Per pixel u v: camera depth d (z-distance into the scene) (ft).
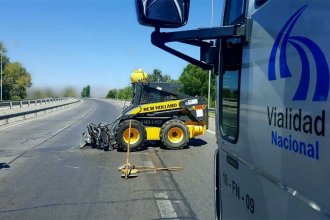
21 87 334.85
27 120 101.35
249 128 8.79
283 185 6.91
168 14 9.54
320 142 5.73
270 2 7.80
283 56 7.02
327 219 5.52
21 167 37.17
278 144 7.13
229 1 11.51
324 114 5.65
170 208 23.41
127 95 265.34
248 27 8.97
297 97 6.45
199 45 11.76
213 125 78.59
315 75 5.94
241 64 9.48
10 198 26.13
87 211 23.03
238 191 9.74
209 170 35.06
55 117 114.83
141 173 33.94
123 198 25.77
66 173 34.27
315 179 5.84
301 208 6.24
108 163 39.27
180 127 48.47
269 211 7.57
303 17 6.40
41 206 24.14
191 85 130.31
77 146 51.62
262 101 7.98
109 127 52.75
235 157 9.99
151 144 52.54
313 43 6.04
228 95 10.77
